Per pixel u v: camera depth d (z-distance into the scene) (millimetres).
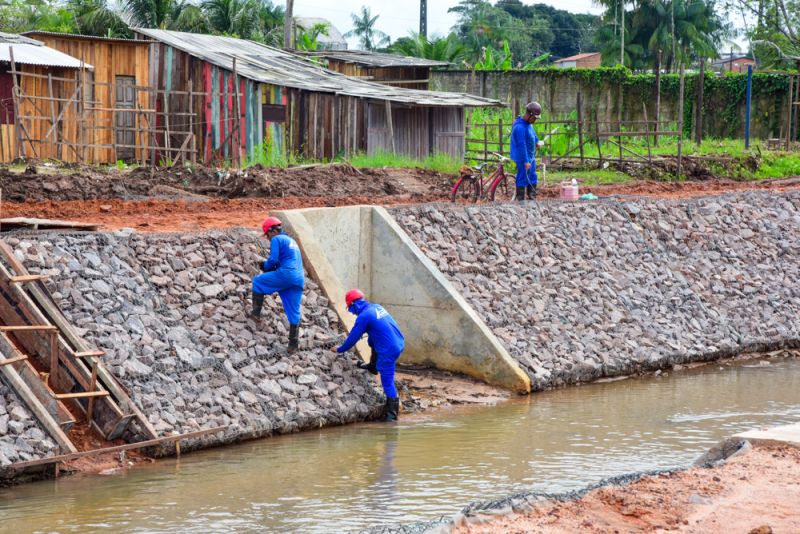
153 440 11922
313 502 10641
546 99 50562
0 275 12719
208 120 31938
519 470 11953
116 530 9672
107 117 32125
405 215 18281
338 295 15812
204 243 15188
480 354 16656
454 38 62656
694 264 21391
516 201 20562
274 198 21656
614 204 21719
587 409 15297
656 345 18641
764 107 46531
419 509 10445
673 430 14000
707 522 8812
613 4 80188
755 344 19969
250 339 14242
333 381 14508
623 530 8664
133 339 13062
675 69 82125
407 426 14172
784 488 9711
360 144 31344
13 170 22828
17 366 11734
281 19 63875
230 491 10977
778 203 24562
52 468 11289
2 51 29047
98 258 13812
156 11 54812
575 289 18938
